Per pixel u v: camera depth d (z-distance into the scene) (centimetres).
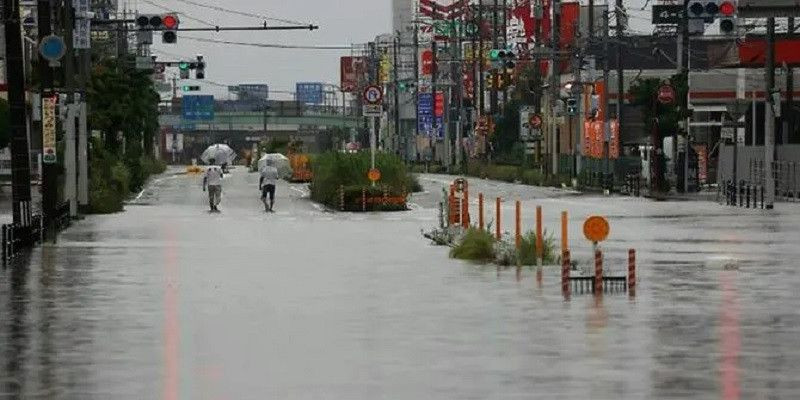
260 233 8225
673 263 5981
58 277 5456
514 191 15088
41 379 3052
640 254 6469
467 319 4078
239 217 10169
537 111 19662
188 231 8431
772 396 2808
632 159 16412
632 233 8006
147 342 3628
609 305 4422
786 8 9162
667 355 3359
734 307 4366
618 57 16512
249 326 3947
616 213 10281
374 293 4816
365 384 2975
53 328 3912
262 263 6075
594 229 4800
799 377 3038
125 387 2947
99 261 6219
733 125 15162
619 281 5088
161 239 7706
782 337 3672
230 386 2959
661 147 15812
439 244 7219
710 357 3328
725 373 3094
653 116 15438
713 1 9212
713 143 16950
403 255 6500
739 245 7050
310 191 14150
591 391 2870
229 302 4559
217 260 6253
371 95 11856
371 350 3472
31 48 16462
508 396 2817
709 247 6912
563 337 3684
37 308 4400
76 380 3036
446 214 8475
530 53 18562
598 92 19575
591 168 17262
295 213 10831
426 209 11450
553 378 3033
